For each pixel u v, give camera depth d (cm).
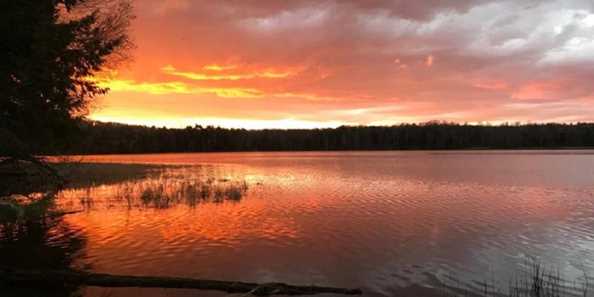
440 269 1351
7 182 1608
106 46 1539
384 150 17625
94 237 1728
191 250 1551
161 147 17012
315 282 1245
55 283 1197
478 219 2120
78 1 1512
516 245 1627
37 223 2003
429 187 3516
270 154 14562
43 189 2227
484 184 3734
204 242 1659
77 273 1205
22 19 1244
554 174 4762
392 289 1192
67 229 1872
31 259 1429
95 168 5769
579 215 2222
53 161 1727
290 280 1262
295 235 1781
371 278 1275
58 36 1348
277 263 1411
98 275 1201
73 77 1506
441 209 2408
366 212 2323
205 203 2645
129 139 15388
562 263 1412
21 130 1498
